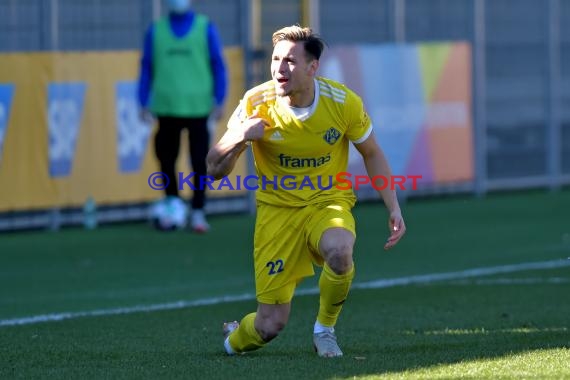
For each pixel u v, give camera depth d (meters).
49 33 37.94
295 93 17.77
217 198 41.66
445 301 26.00
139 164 39.38
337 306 18.38
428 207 44.44
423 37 45.69
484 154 47.34
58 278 30.28
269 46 41.97
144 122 37.16
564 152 50.06
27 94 37.00
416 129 44.12
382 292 27.45
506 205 44.97
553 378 16.25
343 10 43.66
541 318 23.41
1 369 18.33
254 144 18.52
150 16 39.94
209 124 40.09
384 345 20.20
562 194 48.44
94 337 21.69
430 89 44.44
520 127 48.50
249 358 18.75
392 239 18.45
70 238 37.03
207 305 26.05
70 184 38.12
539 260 32.62
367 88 42.84
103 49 39.16
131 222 39.94
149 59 36.75
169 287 28.86
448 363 17.70
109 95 38.53
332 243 17.53
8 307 26.09
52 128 37.56
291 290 18.42
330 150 18.25
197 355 19.33
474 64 46.50
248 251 34.75
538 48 48.84
